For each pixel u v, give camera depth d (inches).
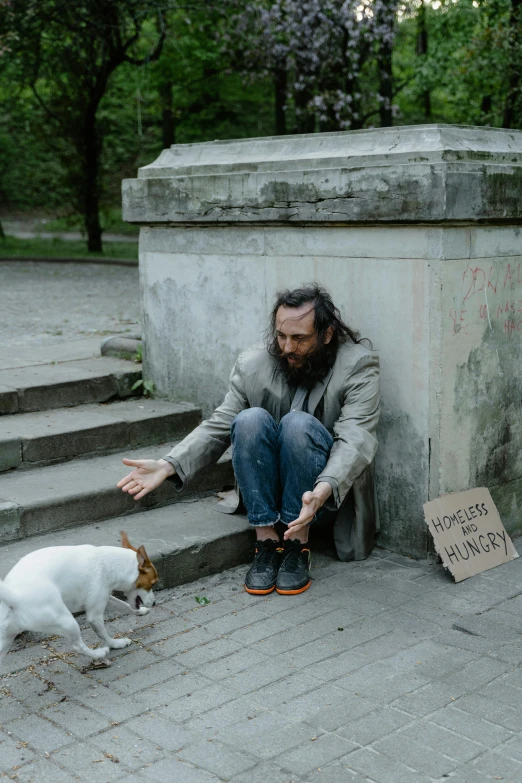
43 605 109.6
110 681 118.0
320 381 153.4
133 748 102.1
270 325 158.6
